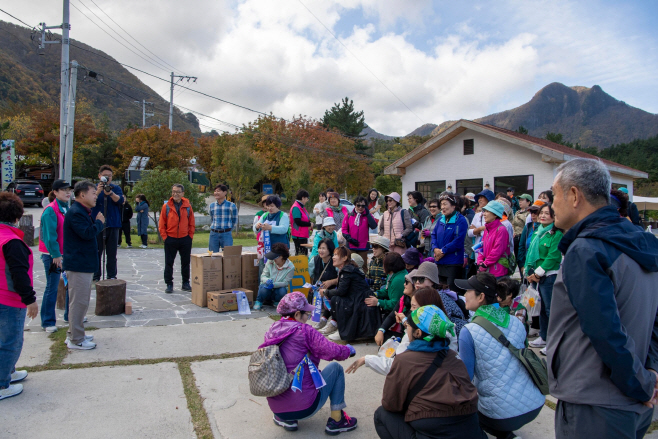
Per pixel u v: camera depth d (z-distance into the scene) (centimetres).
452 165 1927
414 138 6231
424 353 264
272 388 296
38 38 1462
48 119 3597
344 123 5844
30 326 537
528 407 283
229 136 4488
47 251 538
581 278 181
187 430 321
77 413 337
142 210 1487
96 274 784
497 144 1762
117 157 4288
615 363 173
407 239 725
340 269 547
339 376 333
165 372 418
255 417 346
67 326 541
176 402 362
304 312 327
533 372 284
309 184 3130
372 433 330
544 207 500
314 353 314
